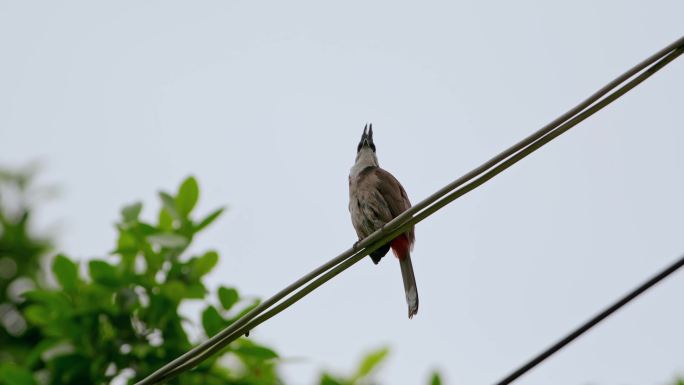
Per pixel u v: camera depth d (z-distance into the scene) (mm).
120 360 11133
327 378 12250
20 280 15164
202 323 11094
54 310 11438
